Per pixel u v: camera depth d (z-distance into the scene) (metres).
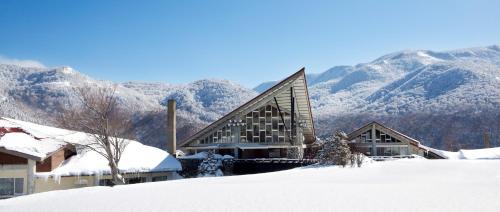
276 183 19.12
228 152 40.28
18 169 23.83
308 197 13.65
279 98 39.69
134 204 12.85
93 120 29.45
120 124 32.50
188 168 36.19
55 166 25.30
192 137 39.47
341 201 12.65
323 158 32.75
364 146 50.44
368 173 25.00
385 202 12.37
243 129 39.53
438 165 30.47
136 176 29.62
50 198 15.23
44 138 25.98
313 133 47.91
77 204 13.20
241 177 24.14
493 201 12.41
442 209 11.09
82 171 25.56
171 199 13.82
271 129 39.56
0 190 23.88
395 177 22.31
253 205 12.15
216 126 39.44
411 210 10.98
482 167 28.58
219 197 14.05
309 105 42.94
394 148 50.38
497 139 112.31
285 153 40.97
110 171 26.98
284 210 11.23
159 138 85.00
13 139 24.28
